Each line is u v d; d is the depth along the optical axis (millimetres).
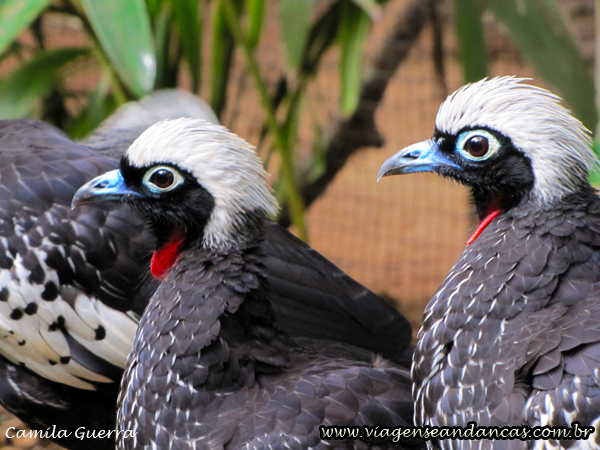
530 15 10828
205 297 6094
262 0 10984
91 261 7441
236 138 6297
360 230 17172
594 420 5020
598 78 11617
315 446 5727
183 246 6418
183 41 10617
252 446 5734
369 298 7719
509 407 5309
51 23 16438
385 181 19156
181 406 5984
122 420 6363
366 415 5926
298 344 7023
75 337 7520
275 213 6512
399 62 14227
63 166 7730
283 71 13078
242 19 12484
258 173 6312
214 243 6230
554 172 5633
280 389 5988
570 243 5562
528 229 5645
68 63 10977
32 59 10797
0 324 7449
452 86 18641
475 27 11023
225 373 6031
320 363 6445
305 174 14359
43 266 7371
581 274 5531
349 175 19438
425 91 19984
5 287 7375
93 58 11539
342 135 14328
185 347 6020
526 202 5738
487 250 5727
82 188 6484
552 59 10859
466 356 5566
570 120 5719
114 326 7512
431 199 18344
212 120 9305
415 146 6203
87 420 8016
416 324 13500
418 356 5918
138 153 6324
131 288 7535
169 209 6312
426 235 16922
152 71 8508
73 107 16438
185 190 6234
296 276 7527
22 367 7770
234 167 6172
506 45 17125
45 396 7906
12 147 8008
